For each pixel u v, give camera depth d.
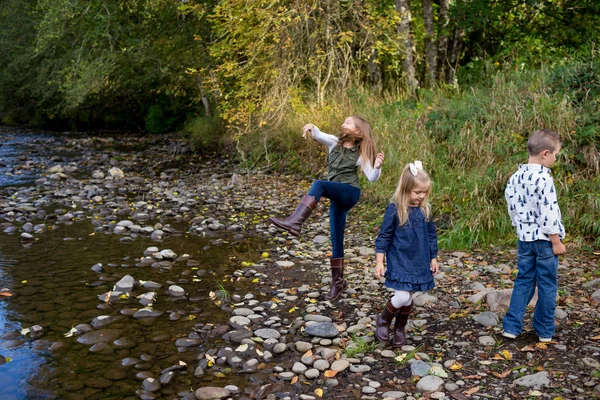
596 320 3.96
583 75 7.58
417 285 3.52
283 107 10.49
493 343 3.67
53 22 13.88
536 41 12.12
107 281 5.11
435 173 7.46
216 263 5.76
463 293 4.69
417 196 3.53
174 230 7.06
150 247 6.14
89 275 5.27
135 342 3.80
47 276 5.22
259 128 11.61
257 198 9.19
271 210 8.30
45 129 24.91
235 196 9.40
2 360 3.46
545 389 3.07
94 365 3.45
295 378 3.29
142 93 23.94
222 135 15.12
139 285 5.01
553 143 3.51
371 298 4.68
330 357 3.54
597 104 6.95
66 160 14.20
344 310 4.43
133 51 15.14
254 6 9.41
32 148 16.95
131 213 8.20
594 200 5.95
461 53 12.92
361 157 4.42
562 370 3.27
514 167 6.60
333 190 4.36
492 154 7.08
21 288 4.86
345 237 6.75
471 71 11.35
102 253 6.04
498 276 5.09
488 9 10.89
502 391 3.08
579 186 6.28
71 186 10.40
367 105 9.94
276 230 7.10
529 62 10.80
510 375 3.26
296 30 10.09
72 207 8.55
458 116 8.16
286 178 10.66
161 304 4.56
